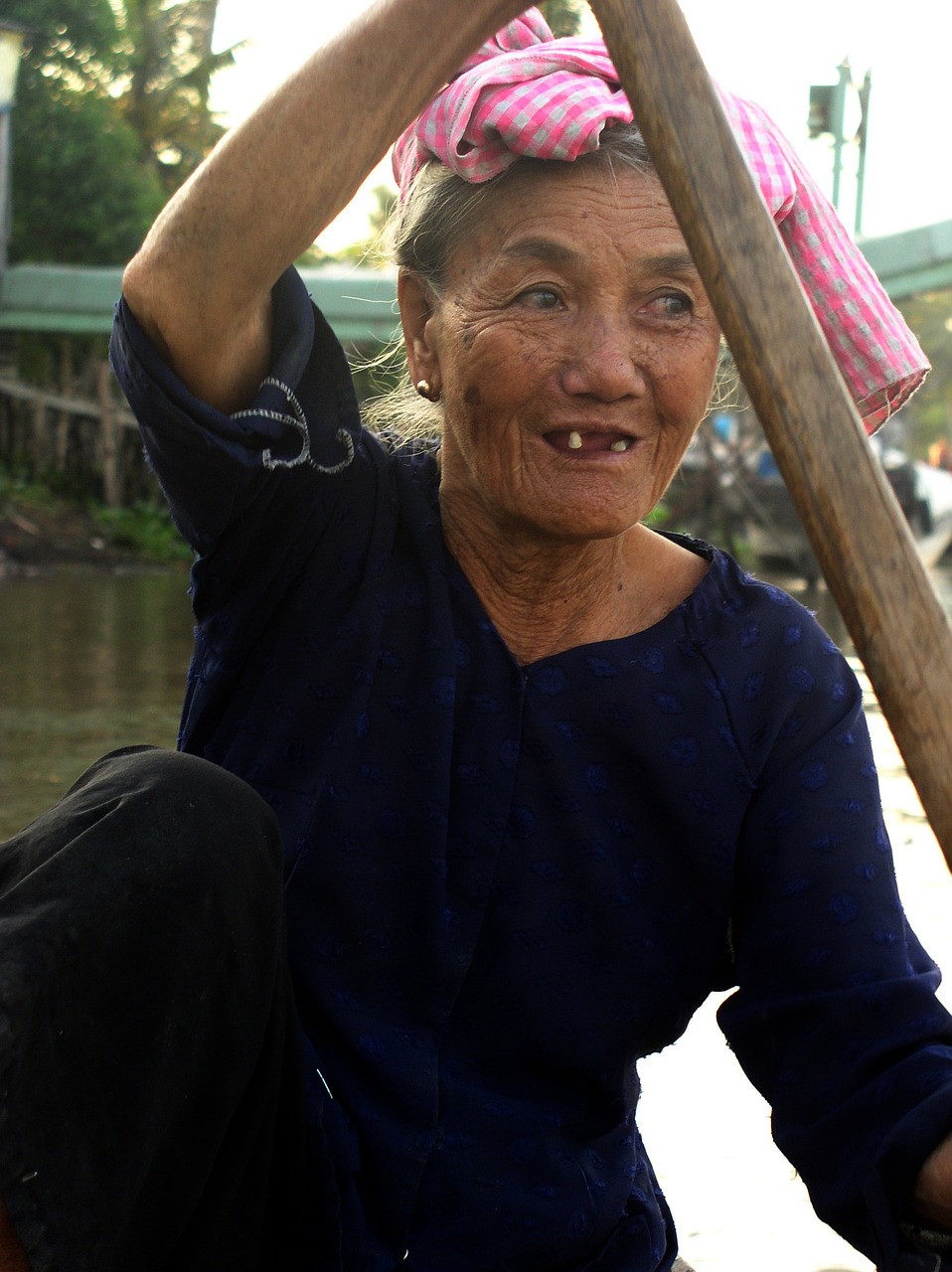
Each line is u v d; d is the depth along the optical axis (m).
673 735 1.24
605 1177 1.29
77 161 15.96
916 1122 1.07
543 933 1.25
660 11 0.95
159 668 6.95
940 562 14.09
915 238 10.88
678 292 1.18
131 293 1.14
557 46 1.19
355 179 1.11
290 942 1.26
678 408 1.20
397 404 1.46
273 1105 1.09
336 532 1.28
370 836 1.25
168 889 0.98
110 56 16.88
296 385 1.20
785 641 1.27
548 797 1.25
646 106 0.95
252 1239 1.10
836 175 11.93
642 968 1.27
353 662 1.26
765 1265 1.75
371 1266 1.20
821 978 1.20
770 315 0.91
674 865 1.26
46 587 11.22
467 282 1.21
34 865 0.99
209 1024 1.00
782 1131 1.21
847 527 0.89
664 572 1.31
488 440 1.22
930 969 1.23
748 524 13.84
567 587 1.28
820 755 1.25
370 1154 1.21
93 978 0.94
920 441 26.11
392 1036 1.24
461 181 1.21
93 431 15.09
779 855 1.23
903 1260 1.07
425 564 1.28
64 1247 0.92
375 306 11.08
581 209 1.16
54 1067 0.93
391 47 1.08
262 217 1.10
